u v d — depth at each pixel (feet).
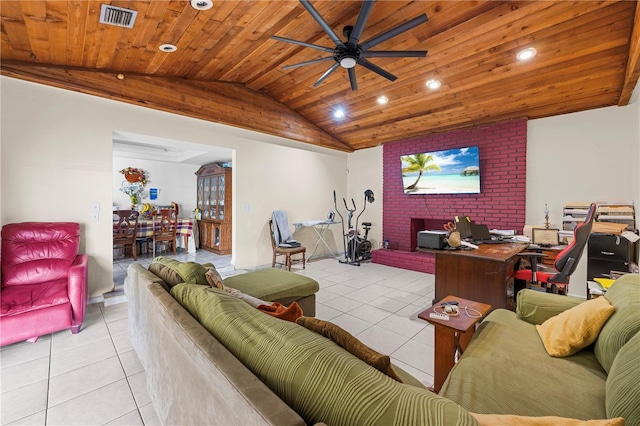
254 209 16.74
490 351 5.02
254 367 2.90
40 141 10.16
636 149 11.81
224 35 10.13
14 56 9.43
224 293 4.60
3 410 5.58
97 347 7.92
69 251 9.64
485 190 16.31
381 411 2.14
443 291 10.17
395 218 20.33
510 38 10.27
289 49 11.75
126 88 11.92
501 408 3.65
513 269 10.08
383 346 8.20
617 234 10.94
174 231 20.75
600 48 10.05
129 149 20.65
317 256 20.86
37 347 7.87
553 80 11.91
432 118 16.56
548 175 14.37
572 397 3.84
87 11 7.67
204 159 22.03
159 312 4.72
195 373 3.31
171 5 7.99
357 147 22.50
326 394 2.36
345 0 8.93
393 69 12.89
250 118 16.16
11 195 9.64
